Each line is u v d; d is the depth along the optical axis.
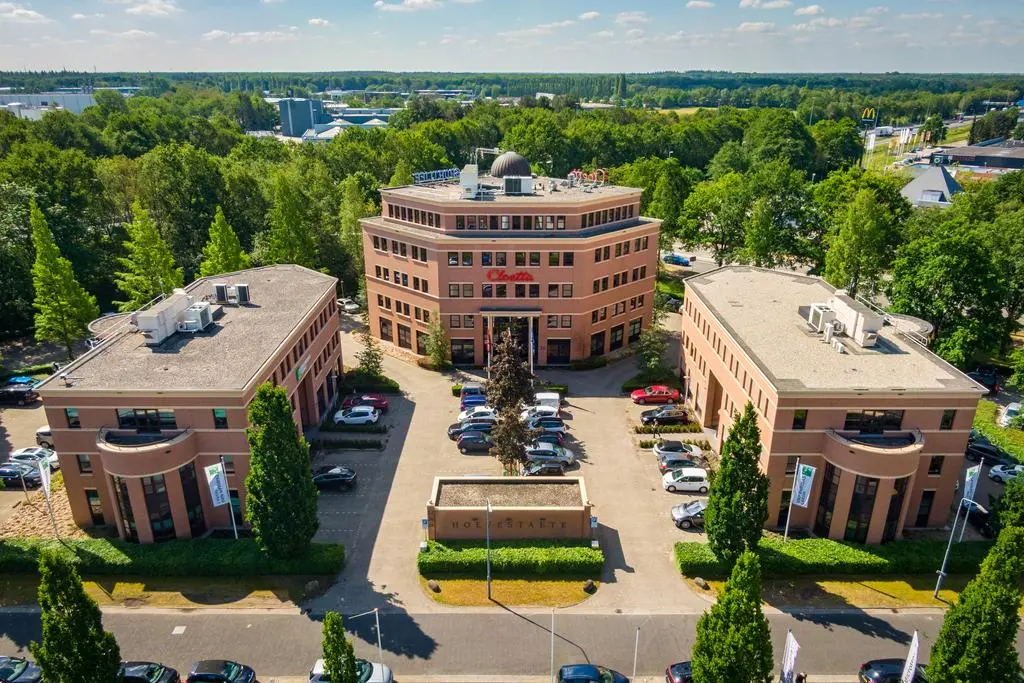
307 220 115.12
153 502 50.72
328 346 77.00
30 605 47.00
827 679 40.97
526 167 95.56
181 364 55.22
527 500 53.12
